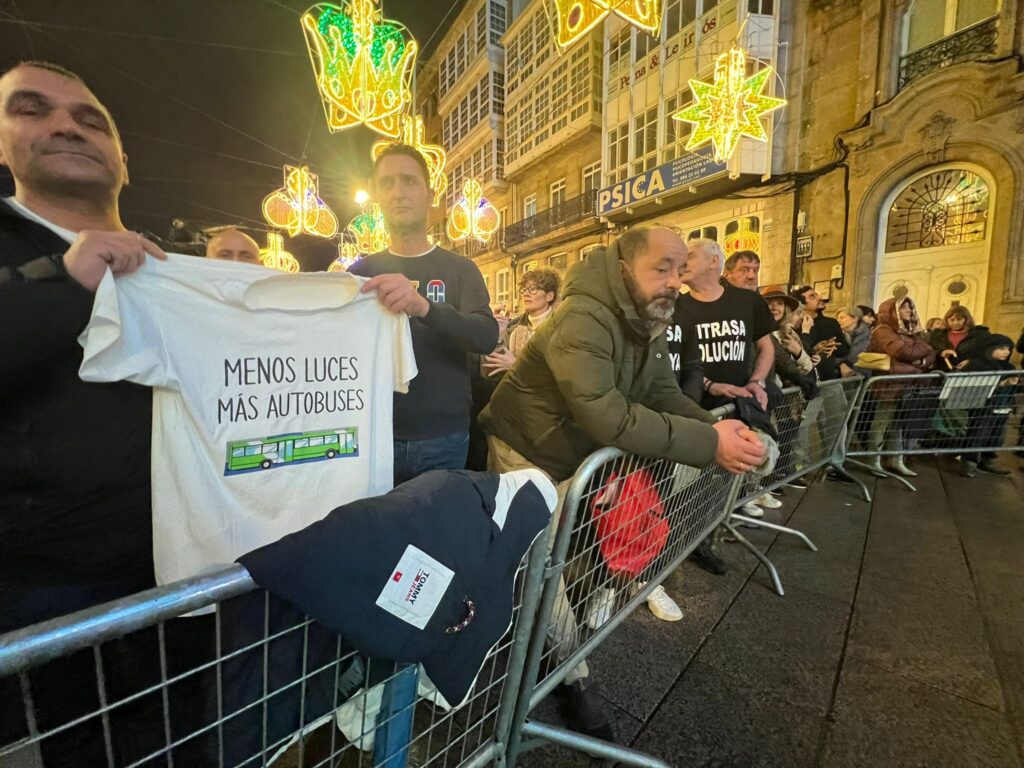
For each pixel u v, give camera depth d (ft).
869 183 25.73
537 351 4.89
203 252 7.48
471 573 2.68
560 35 12.64
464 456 5.69
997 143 21.35
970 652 5.81
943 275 23.91
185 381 2.75
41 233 2.82
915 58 24.21
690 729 4.84
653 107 35.55
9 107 2.85
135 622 1.78
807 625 6.44
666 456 4.09
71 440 2.60
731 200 32.17
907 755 4.50
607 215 38.86
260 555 2.14
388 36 14.02
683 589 7.39
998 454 14.33
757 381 8.00
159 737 2.90
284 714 2.54
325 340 3.37
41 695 2.56
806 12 27.99
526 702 3.64
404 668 3.00
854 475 12.69
